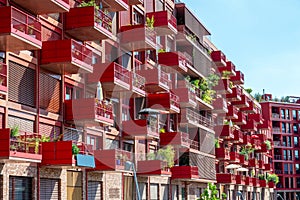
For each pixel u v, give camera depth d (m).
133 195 35.78
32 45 23.88
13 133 22.91
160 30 40.56
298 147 100.31
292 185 98.81
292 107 100.62
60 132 28.03
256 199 72.31
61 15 28.59
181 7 47.38
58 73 28.12
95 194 31.23
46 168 26.31
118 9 33.25
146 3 40.59
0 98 23.70
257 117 73.19
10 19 22.45
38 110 26.14
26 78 25.62
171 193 41.94
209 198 47.12
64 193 27.67
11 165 23.88
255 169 72.44
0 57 23.94
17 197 24.38
